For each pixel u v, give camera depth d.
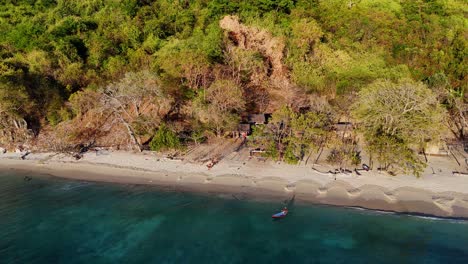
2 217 40.06
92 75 72.75
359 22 81.62
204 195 43.56
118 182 48.00
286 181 45.03
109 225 38.44
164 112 67.69
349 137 56.19
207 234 36.53
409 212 37.25
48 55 73.12
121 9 92.06
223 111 58.41
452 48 74.06
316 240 34.75
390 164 45.84
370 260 31.77
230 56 71.56
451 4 91.38
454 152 52.09
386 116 47.19
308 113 51.06
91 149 59.50
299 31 75.44
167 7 93.31
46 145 61.91
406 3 91.19
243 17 81.12
